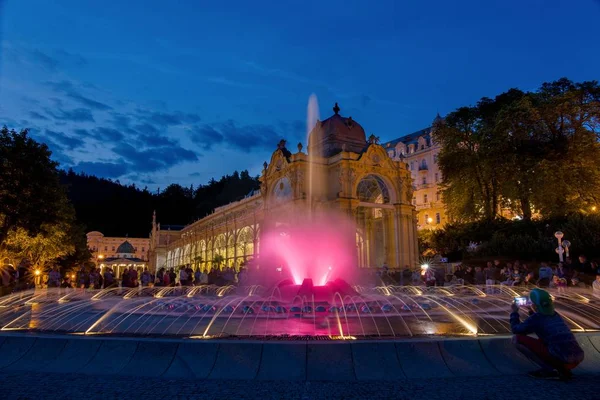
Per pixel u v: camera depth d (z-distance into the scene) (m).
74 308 19.17
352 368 8.35
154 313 16.88
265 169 48.78
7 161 37.44
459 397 7.05
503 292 26.58
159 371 8.62
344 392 7.41
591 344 9.16
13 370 9.01
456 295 24.94
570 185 43.53
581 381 7.95
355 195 43.31
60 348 9.34
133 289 32.25
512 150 47.72
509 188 47.31
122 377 8.48
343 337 11.40
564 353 7.79
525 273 29.75
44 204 39.84
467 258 47.97
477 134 53.56
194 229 102.38
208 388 7.67
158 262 129.12
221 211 87.81
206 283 37.81
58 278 30.89
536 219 46.88
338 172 43.25
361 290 32.22
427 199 89.50
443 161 55.94
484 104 57.12
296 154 43.41
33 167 38.94
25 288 30.55
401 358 8.55
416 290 31.44
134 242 170.75
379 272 40.41
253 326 13.67
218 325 14.00
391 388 7.62
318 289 19.66
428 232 71.25
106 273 33.78
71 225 54.72
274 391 7.48
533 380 8.09
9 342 9.59
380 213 52.47
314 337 11.46
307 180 43.19
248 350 8.66
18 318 15.77
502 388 7.52
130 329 13.29
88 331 12.98
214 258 66.75
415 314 16.11
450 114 57.88
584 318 14.68
